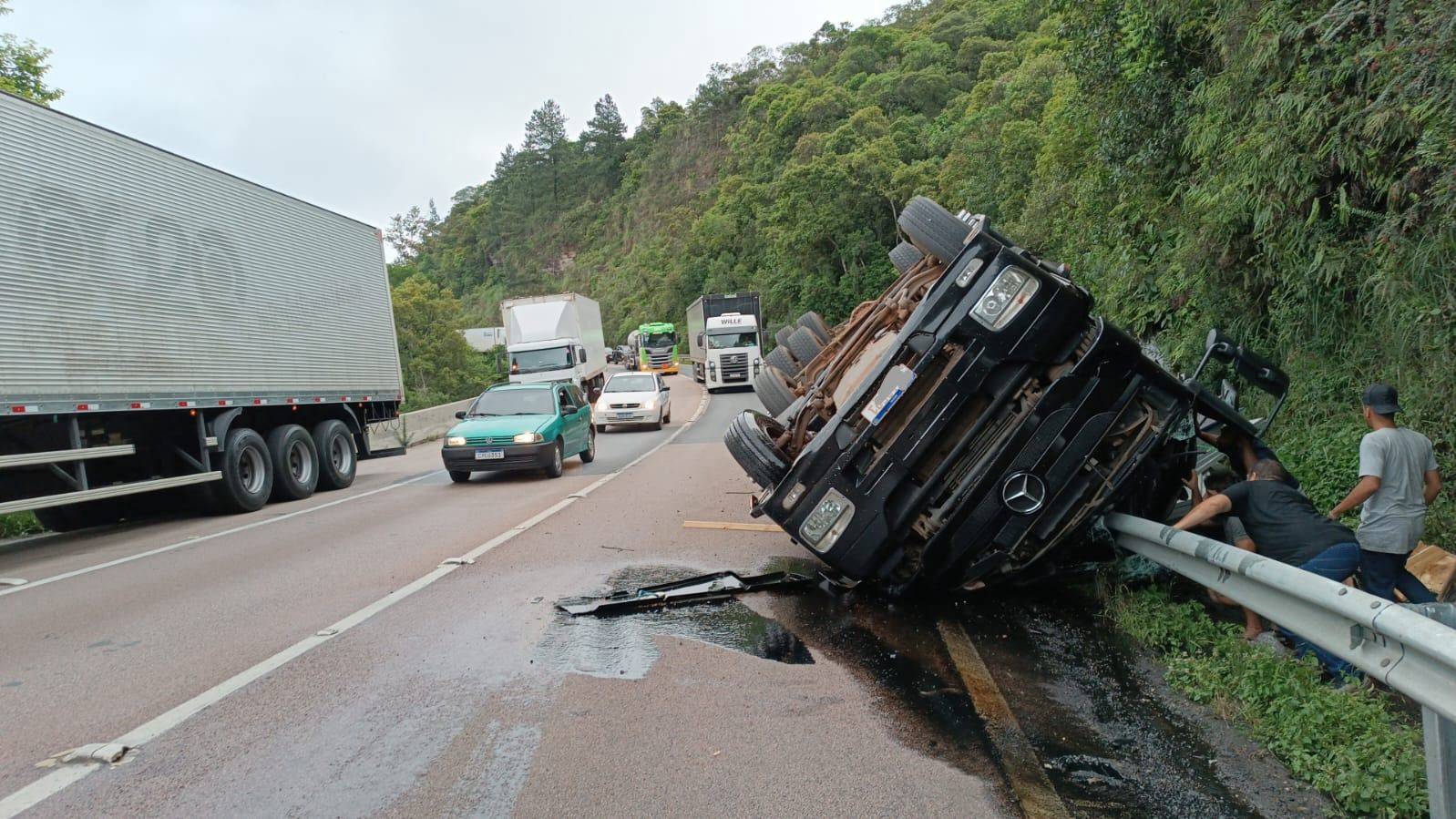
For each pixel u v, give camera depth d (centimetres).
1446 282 571
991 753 363
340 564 770
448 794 337
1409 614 285
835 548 534
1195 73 1022
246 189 1245
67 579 772
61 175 930
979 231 535
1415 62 549
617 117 12338
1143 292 1190
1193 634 478
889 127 5231
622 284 9388
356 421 1531
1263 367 573
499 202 12556
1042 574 593
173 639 557
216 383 1150
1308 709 358
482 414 1438
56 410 909
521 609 596
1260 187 749
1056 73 3234
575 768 357
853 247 4788
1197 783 334
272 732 400
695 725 398
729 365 3500
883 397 514
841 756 364
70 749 389
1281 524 465
